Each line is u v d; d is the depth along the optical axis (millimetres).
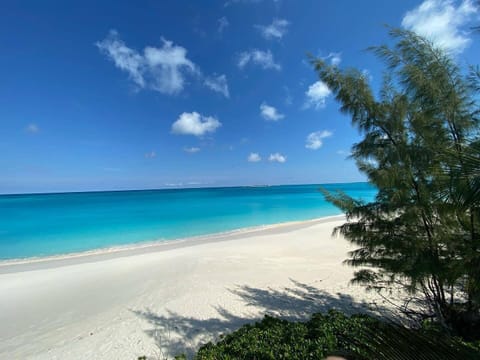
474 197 2844
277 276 9281
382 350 3365
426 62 4270
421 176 4086
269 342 3805
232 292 7855
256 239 16281
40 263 12109
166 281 8992
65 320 6449
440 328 4164
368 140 4750
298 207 40312
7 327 6168
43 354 5035
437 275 4047
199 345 5117
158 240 17531
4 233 20359
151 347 5102
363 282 5715
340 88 4906
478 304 4031
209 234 19281
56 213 33469
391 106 4434
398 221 4457
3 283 9117
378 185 4336
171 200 57750
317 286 8211
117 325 6078
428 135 4090
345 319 4348
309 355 3436
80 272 10266
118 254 13609
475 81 3854
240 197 67375
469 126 3861
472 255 3506
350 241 5176
